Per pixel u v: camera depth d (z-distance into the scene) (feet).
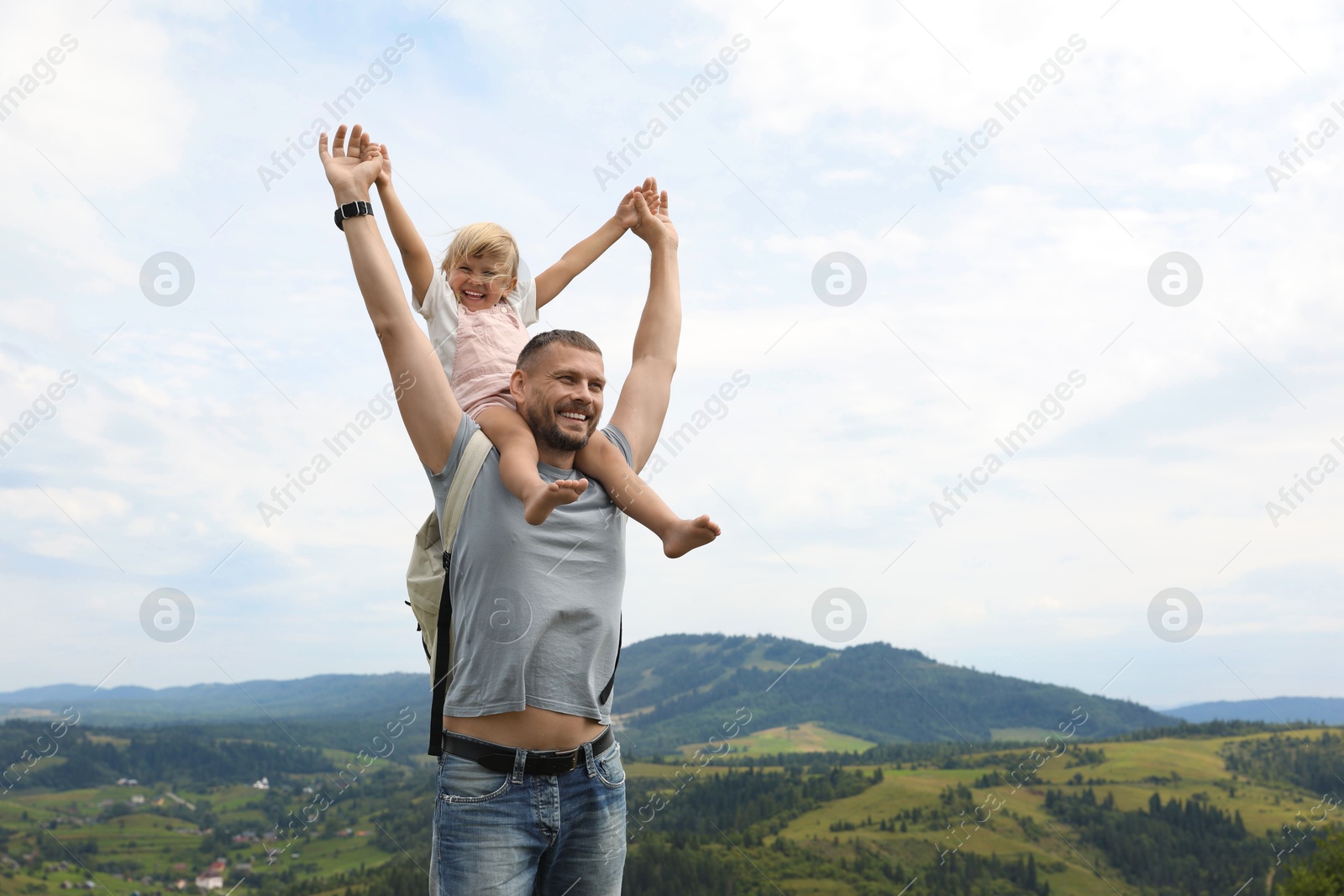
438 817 7.42
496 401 9.04
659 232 10.93
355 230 7.99
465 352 10.20
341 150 8.80
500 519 7.36
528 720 7.25
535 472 7.22
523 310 11.12
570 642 7.42
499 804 7.22
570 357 7.68
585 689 7.50
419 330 7.90
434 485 7.84
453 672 7.56
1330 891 63.00
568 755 7.41
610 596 7.78
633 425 9.12
